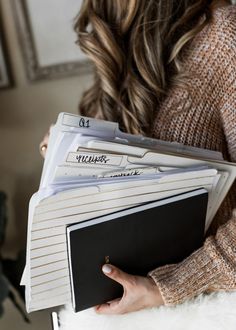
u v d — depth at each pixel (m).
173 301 0.66
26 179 1.65
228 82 0.70
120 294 0.70
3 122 1.55
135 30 0.77
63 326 0.71
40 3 1.38
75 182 0.59
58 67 1.47
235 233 0.66
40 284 0.64
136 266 0.69
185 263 0.67
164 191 0.65
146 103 0.78
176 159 0.64
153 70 0.76
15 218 1.70
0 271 1.41
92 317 0.69
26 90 1.51
